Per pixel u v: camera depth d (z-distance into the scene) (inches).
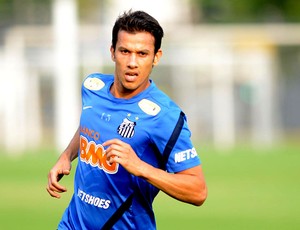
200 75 4990.2
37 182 2733.8
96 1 5315.0
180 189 855.7
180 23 5556.1
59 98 4252.0
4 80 4960.6
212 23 5378.9
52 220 1934.1
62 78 4261.8
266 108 4921.3
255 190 2559.1
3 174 3009.4
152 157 880.3
